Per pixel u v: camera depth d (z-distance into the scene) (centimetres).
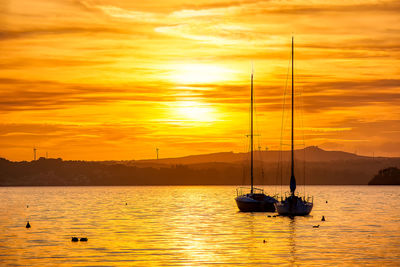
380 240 6781
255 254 5703
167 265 5125
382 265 5109
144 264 5175
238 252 5841
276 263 5212
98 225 8838
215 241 6706
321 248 6109
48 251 5900
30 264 5169
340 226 8488
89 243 6531
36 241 6719
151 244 6444
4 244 6438
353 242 6594
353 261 5303
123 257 5544
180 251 5909
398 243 6512
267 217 10050
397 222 9256
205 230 7938
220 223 9025
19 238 7019
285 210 9919
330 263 5203
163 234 7444
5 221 9662
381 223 9062
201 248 6131
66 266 5072
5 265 5119
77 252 5838
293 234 7406
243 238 6988
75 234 7481
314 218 9944
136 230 8000
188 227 8388
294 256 5591
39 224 9044
